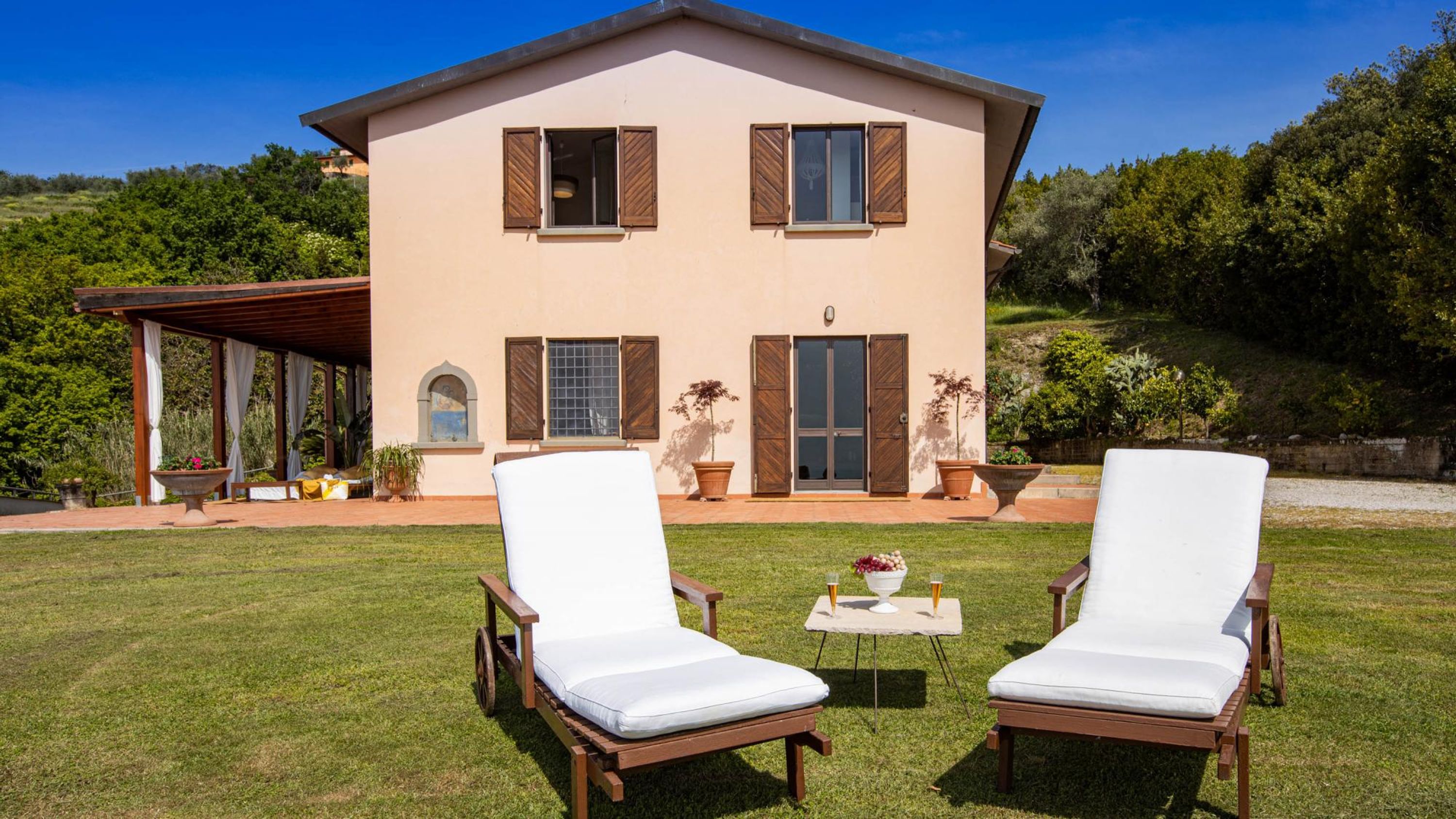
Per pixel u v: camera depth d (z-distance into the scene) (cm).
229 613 630
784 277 1370
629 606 439
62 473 1959
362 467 1560
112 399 2588
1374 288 1861
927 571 755
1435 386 1844
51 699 459
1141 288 3250
